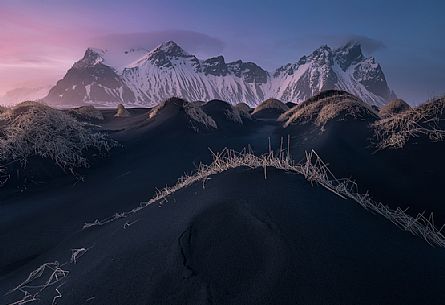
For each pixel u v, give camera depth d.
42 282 4.73
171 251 3.73
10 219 8.71
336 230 3.85
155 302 3.17
